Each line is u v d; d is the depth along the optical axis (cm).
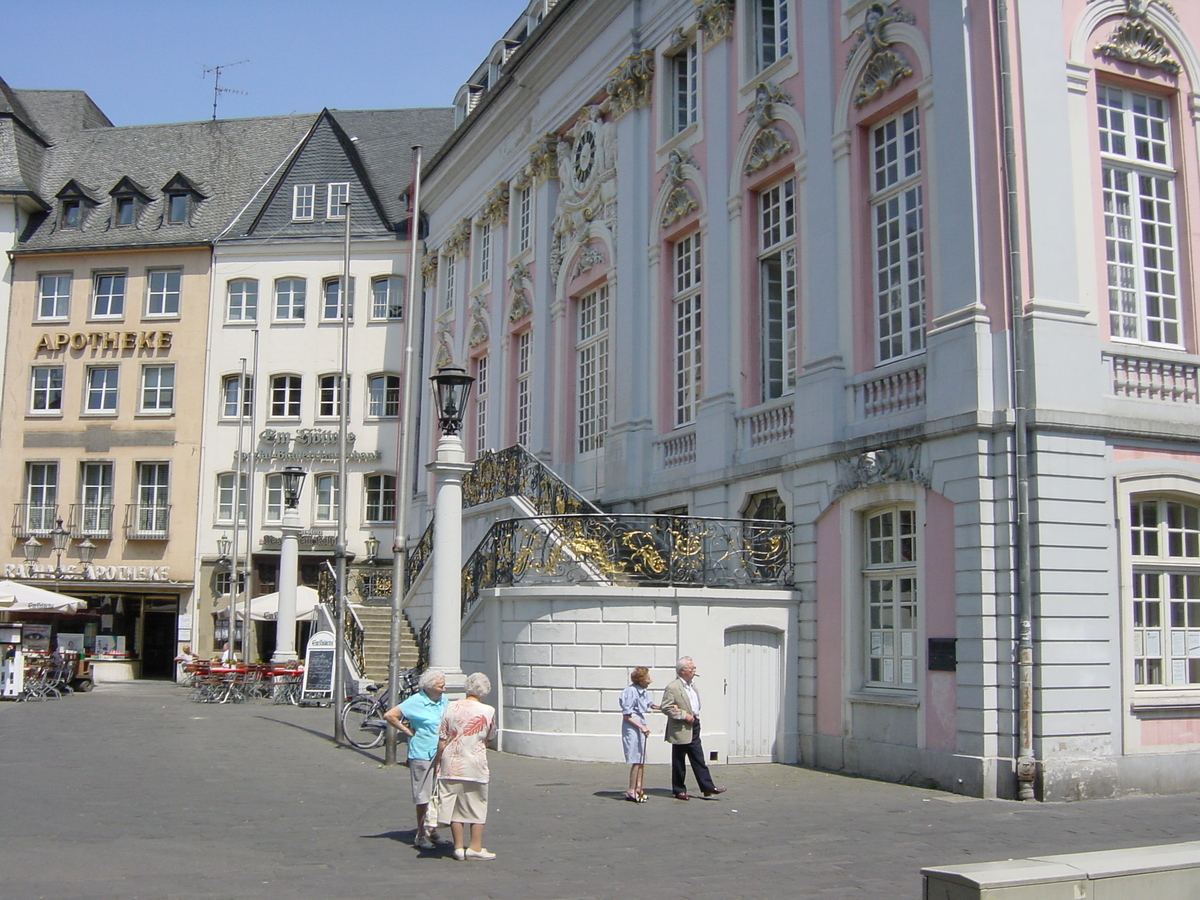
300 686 2505
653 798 1193
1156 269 1412
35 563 3759
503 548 1662
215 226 3928
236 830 989
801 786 1301
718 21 1891
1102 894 536
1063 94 1352
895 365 1427
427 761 919
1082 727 1224
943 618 1300
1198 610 1341
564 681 1499
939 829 1005
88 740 1712
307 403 3744
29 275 3944
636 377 2052
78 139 4350
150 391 3834
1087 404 1286
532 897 742
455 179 3216
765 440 1691
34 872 803
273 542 3653
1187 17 1466
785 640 1533
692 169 1941
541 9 2919
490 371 2817
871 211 1534
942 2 1396
